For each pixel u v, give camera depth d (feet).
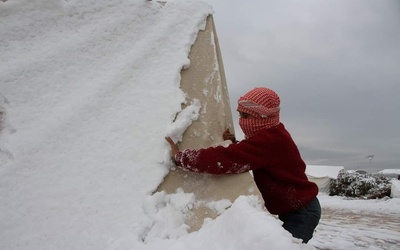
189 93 9.06
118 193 7.67
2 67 8.24
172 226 7.23
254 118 7.84
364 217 27.55
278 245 4.03
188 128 8.63
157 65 9.27
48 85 8.44
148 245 6.81
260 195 7.32
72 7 9.34
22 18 8.80
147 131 8.39
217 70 9.39
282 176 7.58
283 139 7.65
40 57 8.61
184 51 9.44
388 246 15.38
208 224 7.00
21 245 6.82
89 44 9.13
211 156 7.39
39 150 7.68
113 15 9.62
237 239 5.06
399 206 38.73
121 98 8.74
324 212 32.07
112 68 9.02
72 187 7.54
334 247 14.94
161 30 9.69
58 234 7.07
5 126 7.87
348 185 63.93
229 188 7.61
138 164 8.02
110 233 7.20
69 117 8.16
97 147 8.07
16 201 7.13
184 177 8.05
